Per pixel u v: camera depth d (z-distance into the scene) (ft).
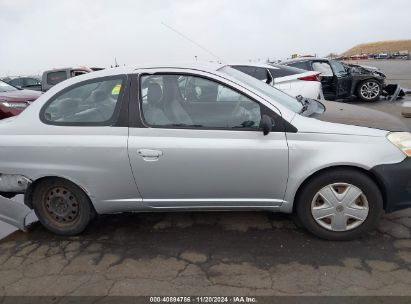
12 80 52.95
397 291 7.95
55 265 9.79
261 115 9.56
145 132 9.83
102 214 11.75
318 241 10.10
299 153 9.39
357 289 8.08
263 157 9.49
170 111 10.01
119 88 10.17
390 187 9.41
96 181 10.27
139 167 9.91
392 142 9.40
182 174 9.84
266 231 10.80
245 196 10.06
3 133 10.70
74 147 10.09
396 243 9.80
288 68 25.53
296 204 10.19
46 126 10.43
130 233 11.24
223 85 9.89
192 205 10.37
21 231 11.91
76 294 8.52
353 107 11.91
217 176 9.77
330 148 9.32
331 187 9.64
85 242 10.92
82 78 10.62
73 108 10.45
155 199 10.39
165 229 11.32
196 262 9.48
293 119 9.52
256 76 24.91
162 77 10.24
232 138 9.58
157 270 9.25
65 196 10.87
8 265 9.95
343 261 9.13
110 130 10.00
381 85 34.04
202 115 9.89
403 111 28.37
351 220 9.91
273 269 8.98
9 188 10.87
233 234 10.75
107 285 8.78
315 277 8.58
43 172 10.44
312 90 24.70
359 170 9.48
